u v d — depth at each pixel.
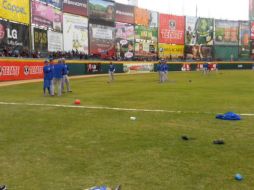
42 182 6.67
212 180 6.71
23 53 39.03
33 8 42.44
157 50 70.50
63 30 49.88
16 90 24.91
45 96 20.72
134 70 61.38
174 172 7.14
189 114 13.82
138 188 6.35
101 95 21.31
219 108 15.57
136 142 9.42
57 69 20.95
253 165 7.54
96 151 8.60
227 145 9.09
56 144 9.27
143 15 67.06
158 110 14.94
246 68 77.94
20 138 9.93
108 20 59.41
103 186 6.14
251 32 80.50
